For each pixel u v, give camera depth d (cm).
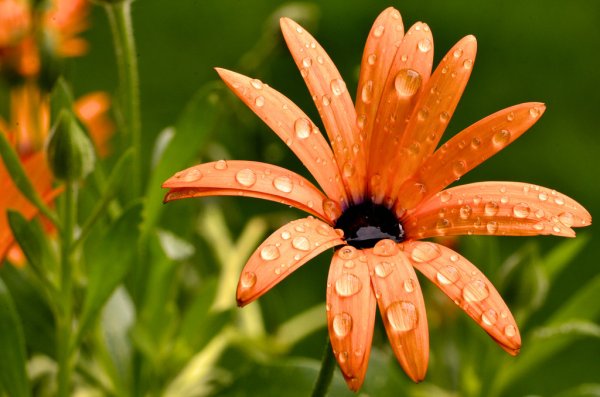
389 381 35
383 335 37
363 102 30
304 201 29
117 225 32
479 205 29
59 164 31
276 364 34
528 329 45
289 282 44
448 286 28
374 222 30
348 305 28
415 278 28
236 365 39
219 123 37
